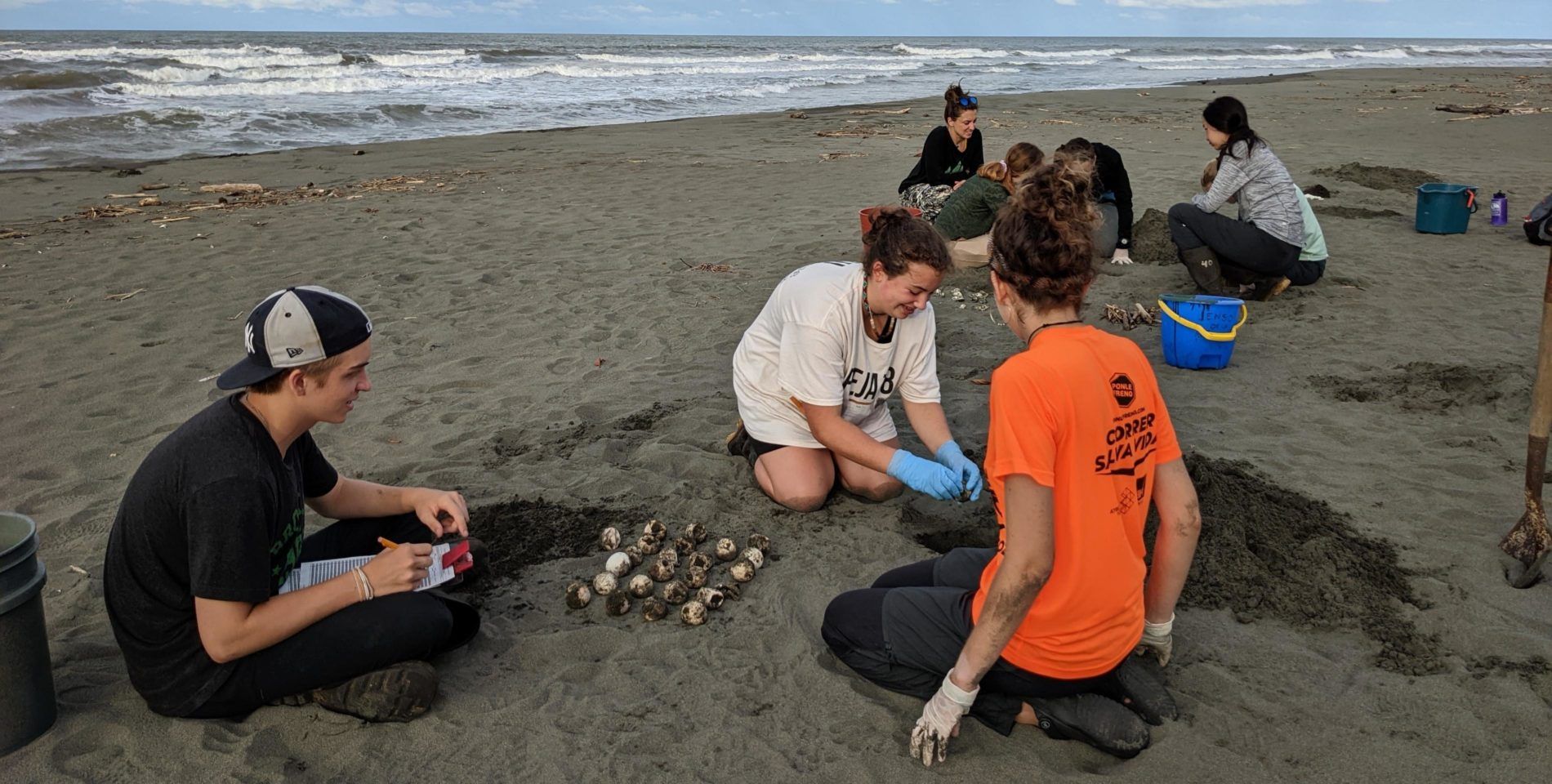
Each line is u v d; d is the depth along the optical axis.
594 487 4.36
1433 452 4.52
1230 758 2.67
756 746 2.78
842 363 3.76
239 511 2.57
